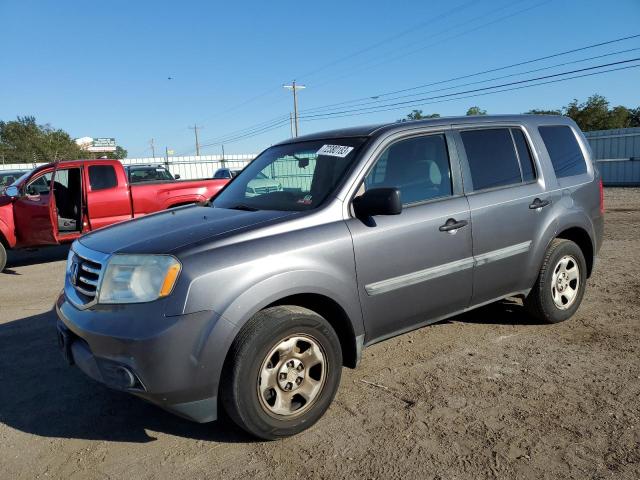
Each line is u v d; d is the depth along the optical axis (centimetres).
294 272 304
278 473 278
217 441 313
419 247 361
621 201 1622
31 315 598
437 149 396
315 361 317
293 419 307
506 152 439
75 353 304
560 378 374
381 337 360
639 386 356
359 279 333
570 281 484
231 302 283
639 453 280
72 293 325
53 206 862
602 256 780
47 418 352
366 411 338
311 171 375
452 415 329
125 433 328
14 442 322
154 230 332
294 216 325
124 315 279
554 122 494
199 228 320
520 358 411
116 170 945
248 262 292
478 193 406
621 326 474
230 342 283
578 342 440
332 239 323
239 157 3928
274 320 293
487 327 483
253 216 337
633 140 2486
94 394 386
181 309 273
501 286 423
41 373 428
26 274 863
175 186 1011
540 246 445
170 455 300
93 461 298
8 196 894
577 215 474
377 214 329
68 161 905
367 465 281
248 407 288
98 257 309
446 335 467
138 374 272
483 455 285
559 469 270
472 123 424
